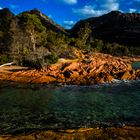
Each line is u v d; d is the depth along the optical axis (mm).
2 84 48250
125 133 18391
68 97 38188
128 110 29938
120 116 27172
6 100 35719
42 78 53000
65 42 114750
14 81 51250
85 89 44906
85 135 18078
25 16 108625
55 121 25406
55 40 99875
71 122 25016
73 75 55750
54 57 67812
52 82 51375
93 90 44000
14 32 87125
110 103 33938
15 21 102688
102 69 61656
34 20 106188
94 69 60656
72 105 32906
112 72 59344
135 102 34438
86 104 33469
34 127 23250
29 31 86875
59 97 38156
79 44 121625
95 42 148000
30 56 69750
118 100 35875
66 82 51375
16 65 69625
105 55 122562
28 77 54031
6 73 57281
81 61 72188
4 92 41469
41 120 25812
